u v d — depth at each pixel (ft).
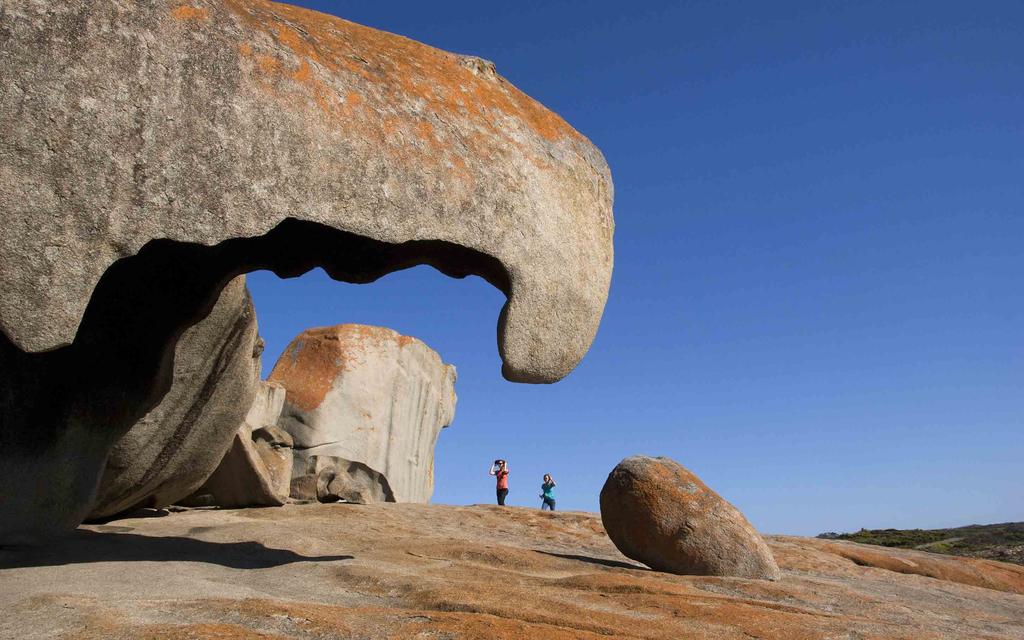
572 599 19.26
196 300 22.50
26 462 20.25
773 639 16.44
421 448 56.75
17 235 15.34
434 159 19.16
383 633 13.75
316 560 22.59
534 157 20.94
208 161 16.72
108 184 15.97
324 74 18.42
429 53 21.44
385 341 55.01
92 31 16.08
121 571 17.52
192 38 16.96
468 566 22.66
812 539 39.96
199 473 31.78
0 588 15.39
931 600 27.96
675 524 27.22
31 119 15.51
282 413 50.44
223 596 16.08
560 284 20.57
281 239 22.31
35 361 20.62
